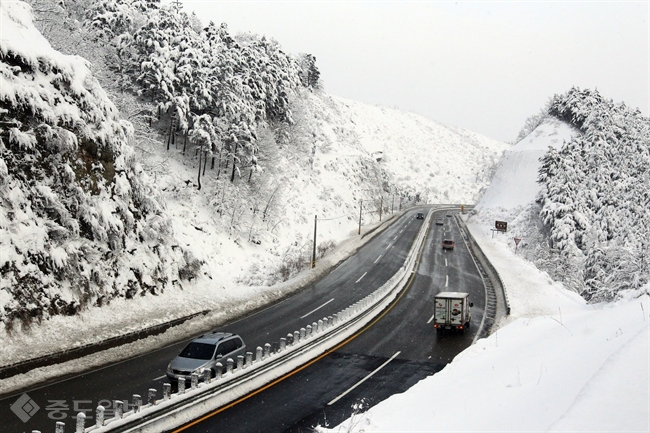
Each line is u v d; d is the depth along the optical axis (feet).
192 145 209.15
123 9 204.33
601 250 150.61
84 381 61.82
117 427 44.45
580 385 39.99
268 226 206.69
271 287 129.70
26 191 81.20
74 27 165.37
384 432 41.19
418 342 89.71
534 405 39.17
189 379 58.85
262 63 263.29
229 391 59.26
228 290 119.65
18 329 70.08
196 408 53.88
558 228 225.35
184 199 175.11
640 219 249.96
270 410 55.57
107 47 188.65
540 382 45.73
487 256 182.39
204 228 168.66
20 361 63.77
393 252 199.41
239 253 175.11
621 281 126.93
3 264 72.08
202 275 119.75
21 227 77.10
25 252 76.07
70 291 81.30
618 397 31.48
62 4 164.35
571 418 29.35
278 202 216.95
